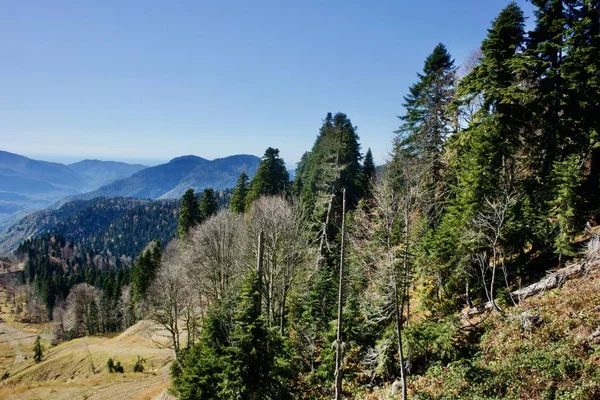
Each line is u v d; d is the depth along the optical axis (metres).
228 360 16.55
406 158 30.03
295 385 22.70
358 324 21.48
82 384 44.66
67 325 95.75
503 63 23.09
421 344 18.61
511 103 23.19
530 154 25.81
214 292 38.16
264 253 31.78
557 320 15.84
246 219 40.34
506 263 22.20
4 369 73.81
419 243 21.53
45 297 132.00
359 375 21.73
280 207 33.66
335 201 37.69
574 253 18.86
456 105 26.17
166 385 37.84
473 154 22.91
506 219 20.03
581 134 22.41
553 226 19.91
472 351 17.31
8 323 127.94
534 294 18.98
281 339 18.36
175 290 40.62
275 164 54.59
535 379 13.04
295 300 33.44
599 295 15.95
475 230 20.27
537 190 22.42
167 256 52.81
